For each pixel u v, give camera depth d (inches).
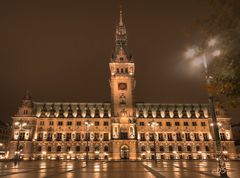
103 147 5246.1
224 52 547.8
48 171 1692.9
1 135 6752.0
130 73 5541.3
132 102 5305.1
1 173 1518.2
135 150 4970.5
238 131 6628.9
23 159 4931.1
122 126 5142.7
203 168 1974.7
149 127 5506.9
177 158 5285.4
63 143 5236.2
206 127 5600.4
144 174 1443.2
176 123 5600.4
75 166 2394.2
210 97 1354.6
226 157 5275.6
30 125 5255.9
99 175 1381.6
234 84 564.7
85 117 5497.1
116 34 6102.4
